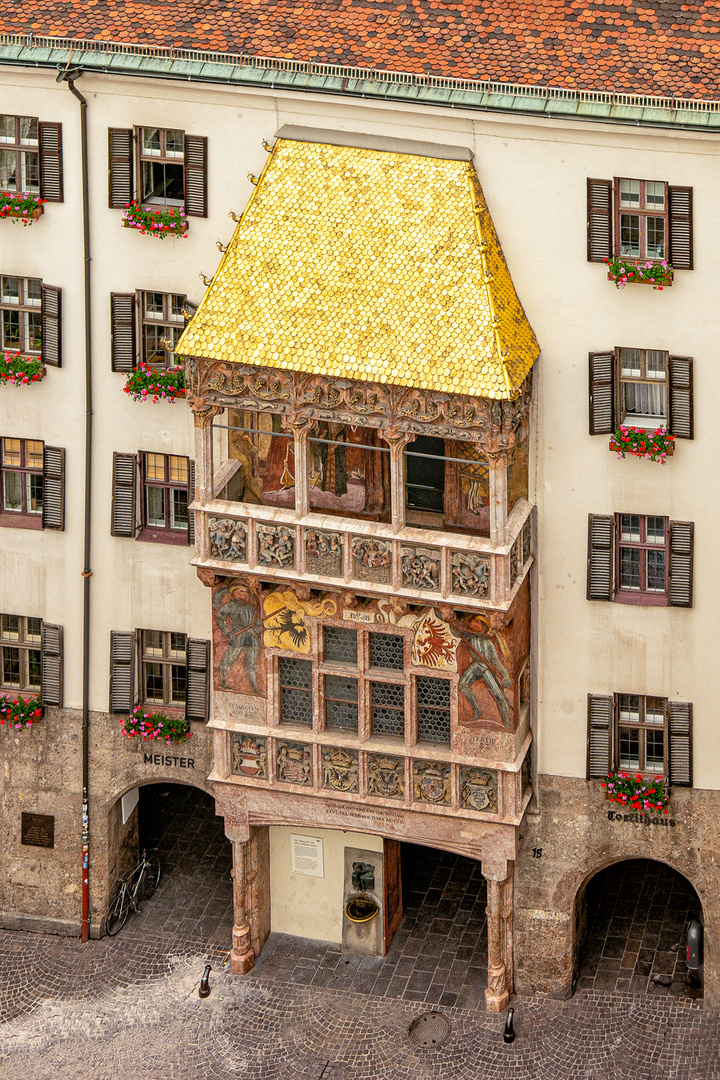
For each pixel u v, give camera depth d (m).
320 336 61.16
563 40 61.69
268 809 69.44
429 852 76.94
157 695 71.19
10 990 71.25
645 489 64.12
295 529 64.12
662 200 61.69
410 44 62.41
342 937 72.25
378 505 65.50
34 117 65.50
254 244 62.22
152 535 68.69
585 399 63.69
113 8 64.69
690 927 69.94
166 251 65.75
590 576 65.19
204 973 71.06
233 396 62.78
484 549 62.44
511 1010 69.06
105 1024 69.50
